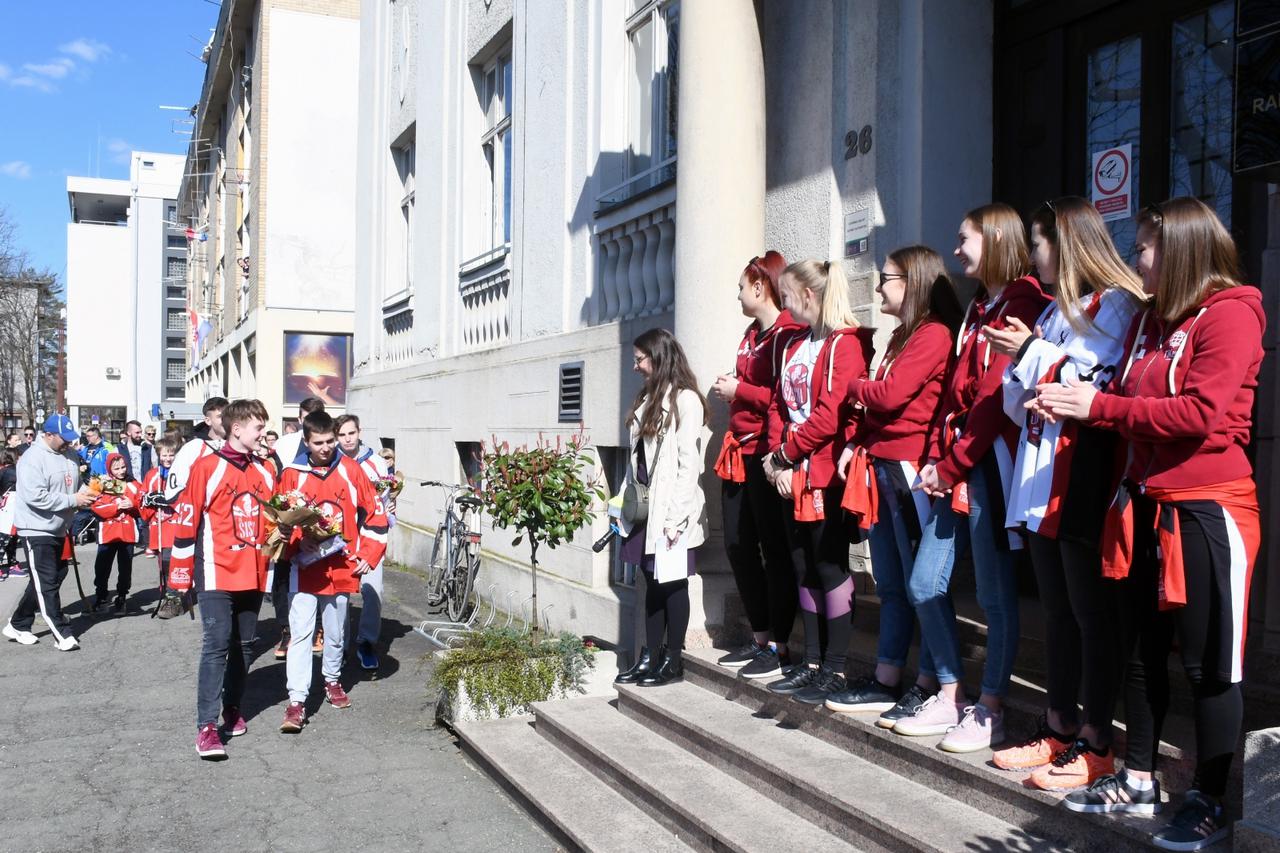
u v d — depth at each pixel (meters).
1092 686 3.24
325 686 7.11
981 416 3.58
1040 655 4.24
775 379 4.90
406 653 8.38
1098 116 4.95
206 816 4.86
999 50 5.50
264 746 5.93
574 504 6.80
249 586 5.77
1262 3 3.40
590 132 8.80
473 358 11.23
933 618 3.90
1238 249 4.25
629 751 4.88
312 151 25.19
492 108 11.81
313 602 6.28
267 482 5.91
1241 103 3.47
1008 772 3.46
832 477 4.44
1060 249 3.24
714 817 3.97
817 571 4.56
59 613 8.85
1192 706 3.65
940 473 3.71
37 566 8.74
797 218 6.19
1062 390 3.00
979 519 3.67
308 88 25.16
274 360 24.83
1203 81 4.43
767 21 6.52
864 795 3.72
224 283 35.66
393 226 15.41
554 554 9.17
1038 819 3.32
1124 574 2.94
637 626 6.15
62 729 6.29
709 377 6.04
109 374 79.19
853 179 5.75
